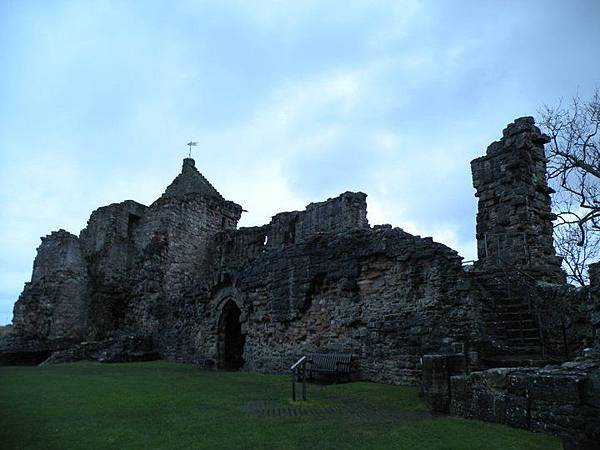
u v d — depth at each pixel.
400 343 16.66
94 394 13.97
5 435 8.80
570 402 8.02
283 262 21.78
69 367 24.11
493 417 9.38
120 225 39.00
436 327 15.72
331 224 31.28
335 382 17.17
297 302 20.59
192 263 38.00
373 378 17.30
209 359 24.92
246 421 10.07
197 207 39.53
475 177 21.06
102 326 34.78
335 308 19.31
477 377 9.90
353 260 18.80
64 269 35.06
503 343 13.97
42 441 8.37
